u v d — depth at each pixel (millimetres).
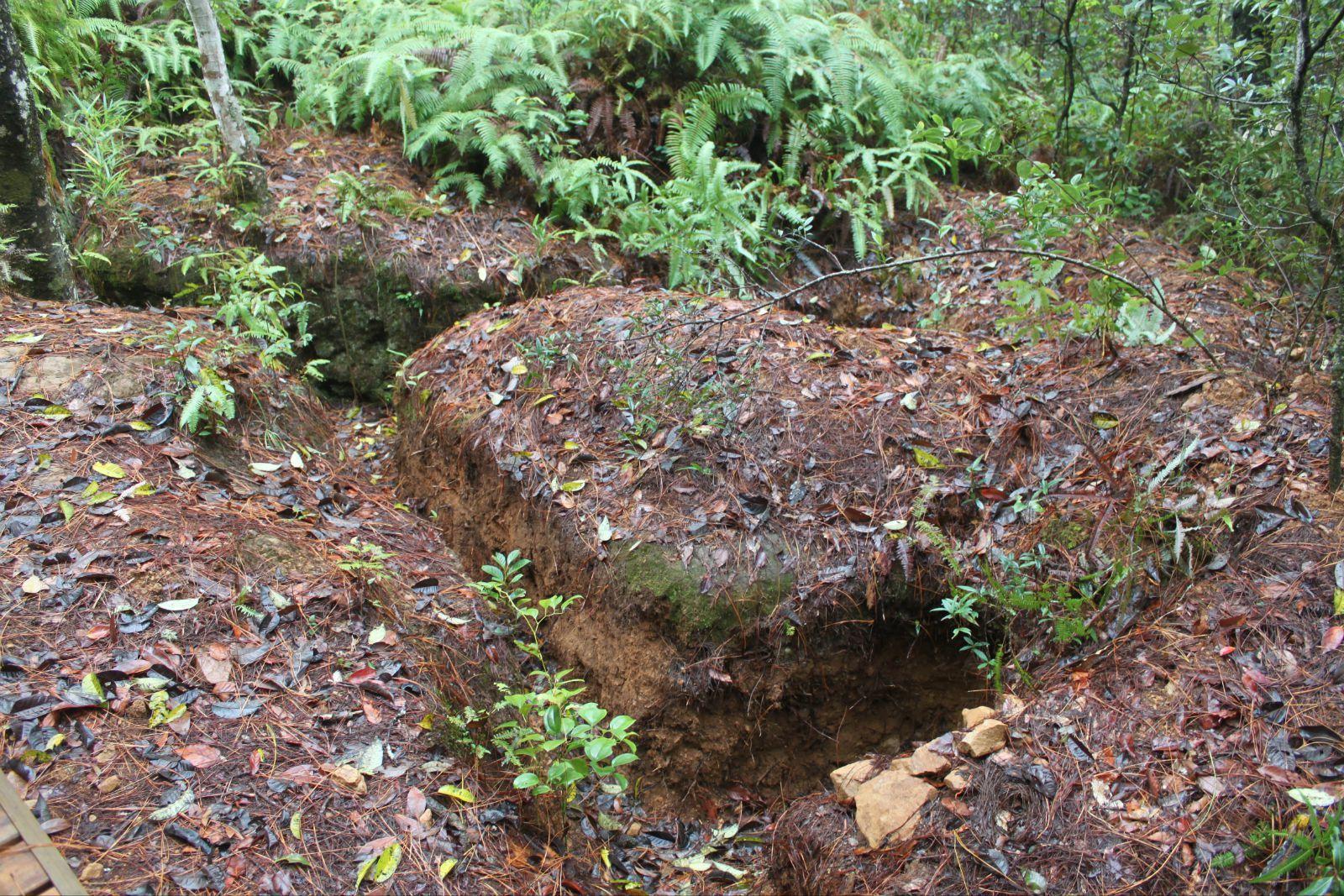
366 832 2398
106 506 3166
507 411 4148
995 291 5207
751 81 6320
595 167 5777
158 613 2822
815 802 2996
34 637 2637
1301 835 2156
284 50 6551
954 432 3848
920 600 3471
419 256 5430
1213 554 3117
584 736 2543
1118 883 2336
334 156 6027
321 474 4172
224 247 5254
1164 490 3350
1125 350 4133
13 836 1879
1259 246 5023
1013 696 3023
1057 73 6824
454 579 3838
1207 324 4355
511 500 3934
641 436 3854
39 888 1786
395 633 3115
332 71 6133
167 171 5684
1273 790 2404
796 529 3504
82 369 3730
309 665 2850
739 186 5996
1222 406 3686
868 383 4039
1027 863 2445
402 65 5742
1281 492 3229
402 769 2611
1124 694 2834
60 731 2406
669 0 6129
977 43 7395
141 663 2631
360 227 5422
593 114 6102
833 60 6289
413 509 4426
